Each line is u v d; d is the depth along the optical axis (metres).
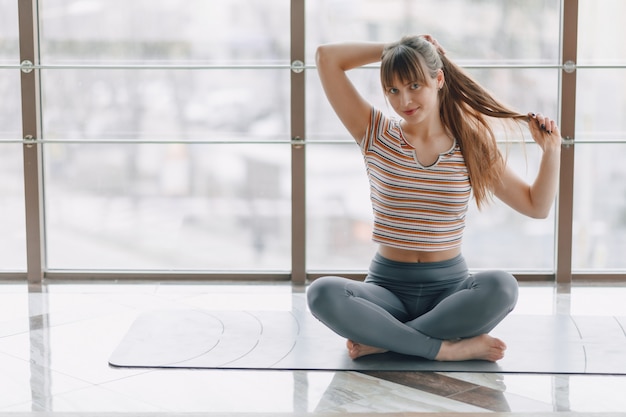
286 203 4.16
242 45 4.08
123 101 4.11
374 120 2.94
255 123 4.11
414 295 2.96
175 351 3.01
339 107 2.98
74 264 4.18
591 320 3.41
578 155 4.09
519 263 4.16
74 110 4.11
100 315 3.50
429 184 2.89
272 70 4.08
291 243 4.09
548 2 3.98
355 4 4.01
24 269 4.18
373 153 2.93
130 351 3.00
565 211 4.01
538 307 3.62
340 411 2.45
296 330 3.27
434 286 2.95
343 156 4.09
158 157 4.15
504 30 4.01
